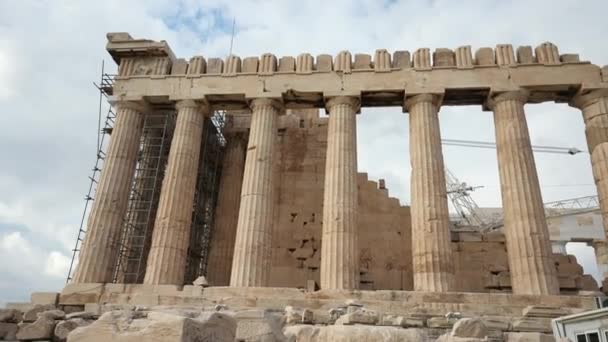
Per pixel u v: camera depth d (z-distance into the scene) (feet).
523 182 66.08
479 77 73.92
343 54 78.74
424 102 73.26
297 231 87.25
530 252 61.72
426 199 66.28
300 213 88.74
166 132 89.40
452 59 76.89
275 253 85.66
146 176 85.97
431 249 63.10
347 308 48.37
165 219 69.46
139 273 76.43
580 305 56.03
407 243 84.99
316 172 92.17
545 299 56.75
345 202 67.36
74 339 23.26
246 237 66.80
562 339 33.40
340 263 63.26
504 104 72.18
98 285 64.13
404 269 83.10
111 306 58.59
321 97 77.61
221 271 82.69
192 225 86.38
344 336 28.55
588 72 72.33
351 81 76.07
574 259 81.10
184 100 78.18
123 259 79.61
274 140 75.41
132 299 61.00
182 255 68.95
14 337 44.88
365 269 82.89
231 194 88.79
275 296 60.03
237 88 78.02
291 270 84.17
